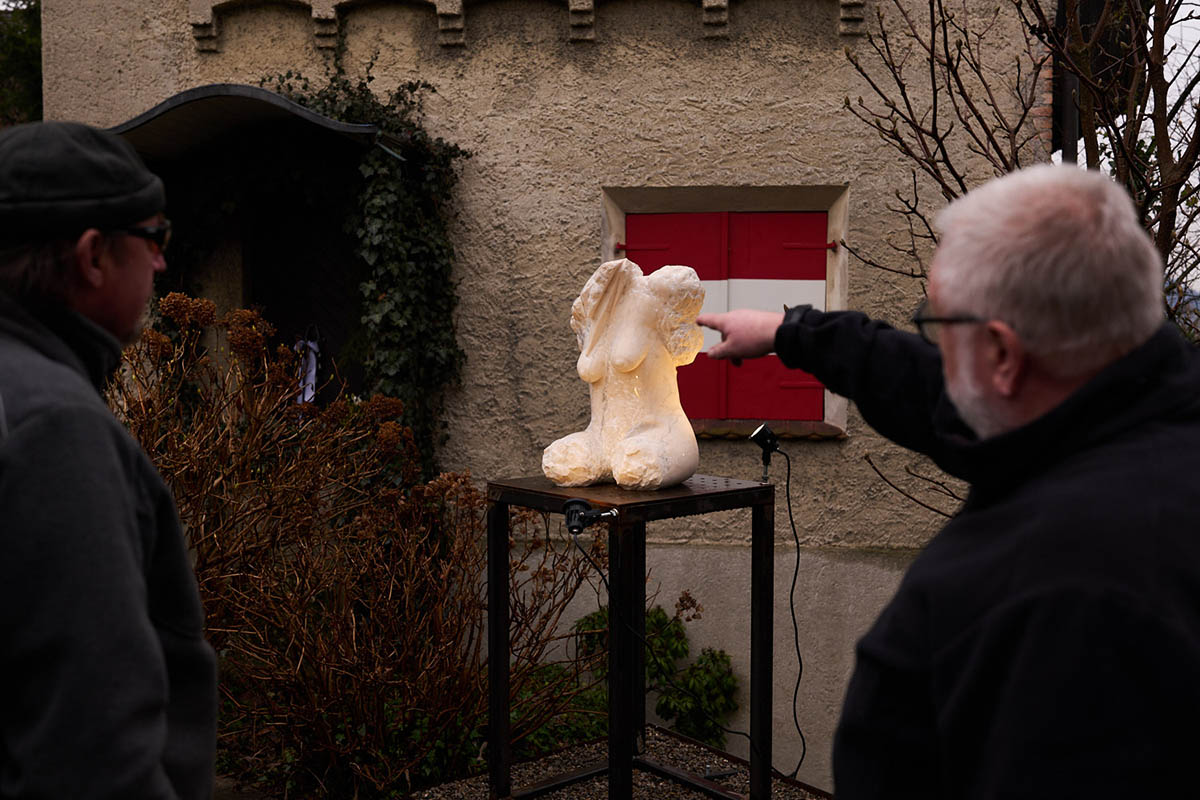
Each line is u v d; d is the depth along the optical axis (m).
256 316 3.69
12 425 1.00
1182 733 0.79
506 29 5.11
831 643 4.98
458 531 3.86
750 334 1.79
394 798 3.33
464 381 5.21
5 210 1.09
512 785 3.41
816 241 5.17
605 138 5.07
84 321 1.16
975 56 4.78
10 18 7.30
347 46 5.25
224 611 3.63
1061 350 0.95
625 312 2.97
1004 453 0.98
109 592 0.99
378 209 4.90
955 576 0.93
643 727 3.55
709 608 5.05
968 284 0.99
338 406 3.86
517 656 3.78
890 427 1.55
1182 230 3.09
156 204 1.21
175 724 1.22
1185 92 3.00
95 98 5.50
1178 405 0.96
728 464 5.06
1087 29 4.25
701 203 5.18
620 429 2.94
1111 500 0.87
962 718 0.89
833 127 4.93
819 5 4.91
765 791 2.96
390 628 3.54
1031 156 4.75
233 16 5.34
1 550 0.97
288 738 3.60
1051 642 0.83
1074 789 0.80
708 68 4.99
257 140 5.28
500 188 5.14
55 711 0.95
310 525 3.70
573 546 4.87
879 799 0.98
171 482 3.52
